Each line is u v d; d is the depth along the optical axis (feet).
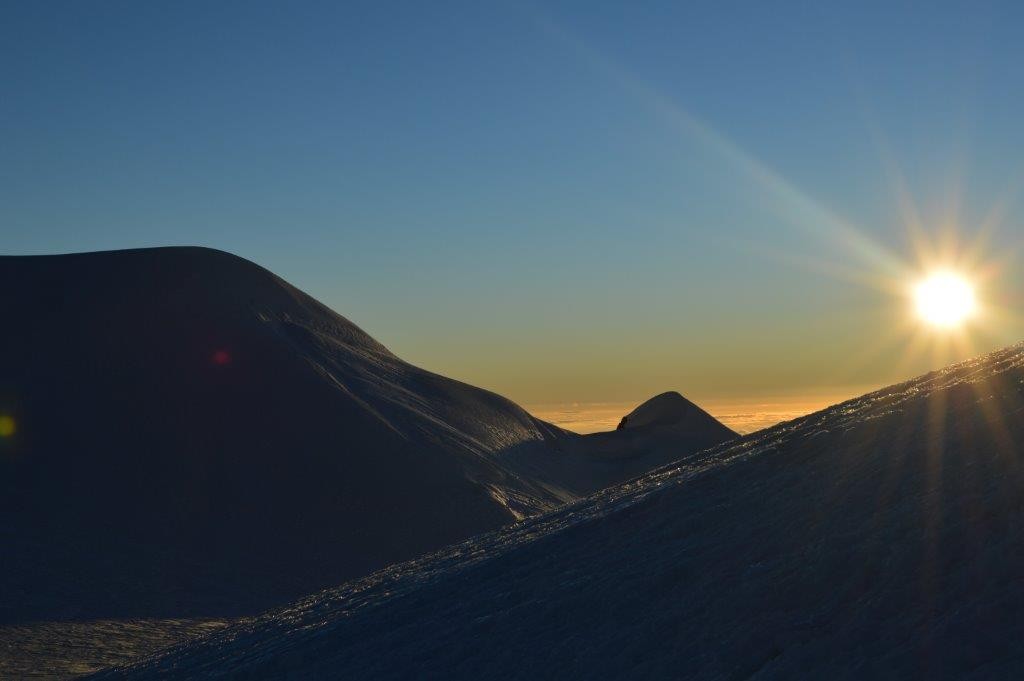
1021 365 47.09
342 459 189.88
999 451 34.06
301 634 56.29
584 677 32.07
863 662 23.82
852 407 60.08
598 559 45.80
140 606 125.80
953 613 24.11
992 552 26.05
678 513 47.75
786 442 54.29
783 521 38.22
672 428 299.17
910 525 30.91
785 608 29.73
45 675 92.79
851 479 39.34
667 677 29.07
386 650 45.09
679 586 36.52
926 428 42.34
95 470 173.68
